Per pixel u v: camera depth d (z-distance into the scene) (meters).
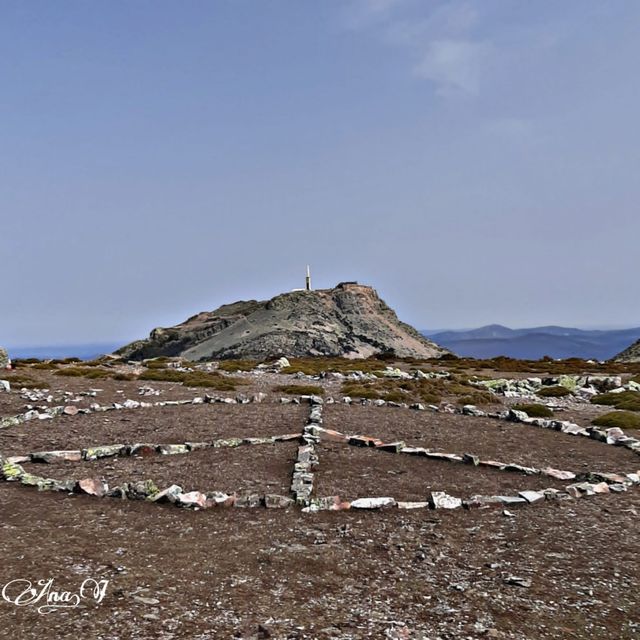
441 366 74.94
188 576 9.82
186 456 19.23
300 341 185.88
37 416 25.38
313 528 12.68
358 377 49.25
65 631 7.71
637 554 11.34
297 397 33.53
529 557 11.12
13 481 16.02
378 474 17.48
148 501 14.43
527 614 8.70
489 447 21.94
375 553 11.23
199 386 39.94
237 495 14.84
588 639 8.01
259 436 22.67
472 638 7.89
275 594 9.20
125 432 22.97
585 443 23.12
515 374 61.12
